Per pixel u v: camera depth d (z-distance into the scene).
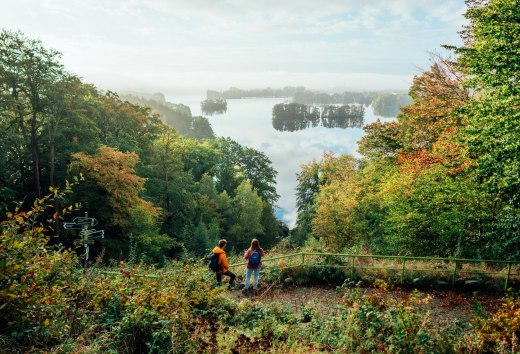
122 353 5.04
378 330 5.96
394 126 25.08
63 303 5.01
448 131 17.36
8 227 4.77
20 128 31.02
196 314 7.09
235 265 11.46
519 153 9.91
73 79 30.33
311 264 11.48
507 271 10.85
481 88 11.78
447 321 7.74
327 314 8.18
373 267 11.07
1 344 4.29
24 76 27.69
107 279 6.91
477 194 13.76
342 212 26.81
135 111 45.56
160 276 7.75
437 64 21.77
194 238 38.25
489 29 10.66
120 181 27.70
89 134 32.12
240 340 5.51
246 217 52.19
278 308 8.22
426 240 15.78
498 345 5.72
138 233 29.50
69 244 25.11
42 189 31.72
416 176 16.67
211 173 66.25
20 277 4.75
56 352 4.30
